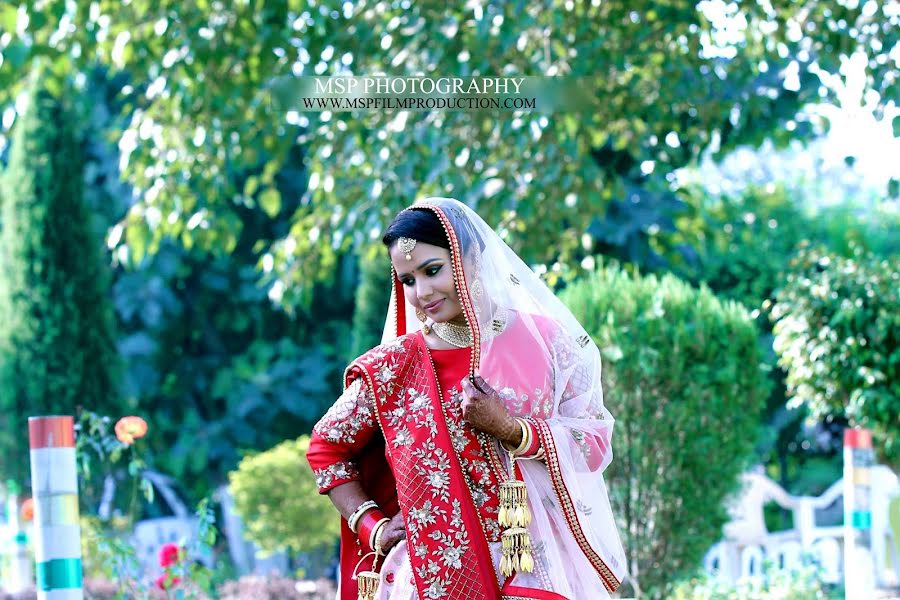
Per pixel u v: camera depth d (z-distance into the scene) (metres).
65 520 5.58
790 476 19.30
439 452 4.09
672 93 10.89
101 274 16.86
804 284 10.16
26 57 10.05
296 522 14.25
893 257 10.36
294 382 20.23
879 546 10.32
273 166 11.35
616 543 4.30
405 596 4.08
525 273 4.42
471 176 9.62
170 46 10.19
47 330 16.30
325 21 10.28
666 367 8.38
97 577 10.55
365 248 10.77
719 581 9.99
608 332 8.39
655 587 8.54
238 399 20.09
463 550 4.00
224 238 10.90
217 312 20.72
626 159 15.98
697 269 18.31
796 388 10.48
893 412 9.82
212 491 19.20
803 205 21.25
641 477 8.45
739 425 8.59
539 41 9.67
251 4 9.76
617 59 10.22
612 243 16.11
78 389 16.41
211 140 10.79
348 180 10.57
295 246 10.95
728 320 8.64
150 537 15.62
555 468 4.07
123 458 15.08
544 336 4.31
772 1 10.50
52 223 16.41
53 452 5.59
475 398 3.95
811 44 10.58
